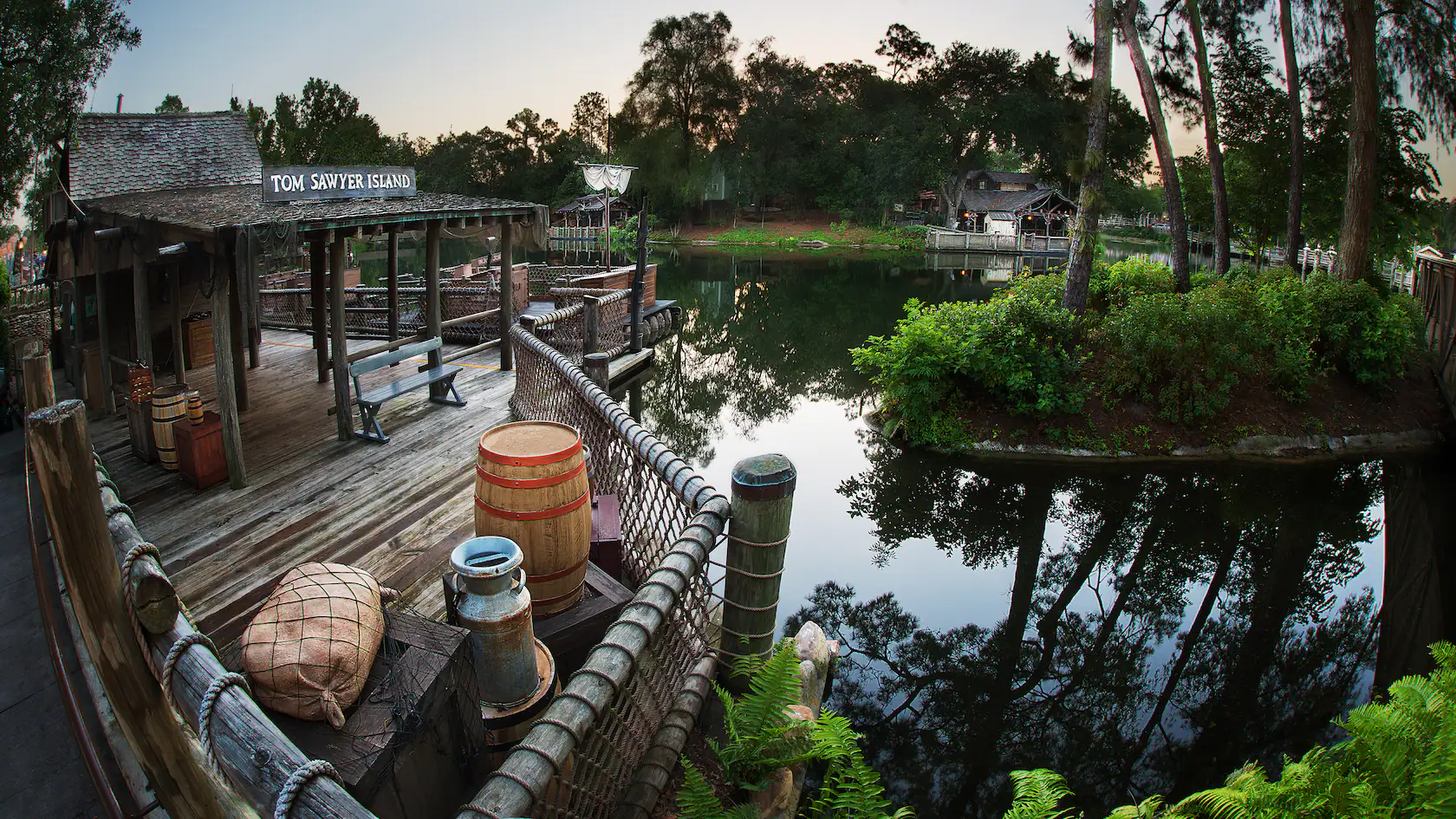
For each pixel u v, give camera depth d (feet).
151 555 6.50
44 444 5.31
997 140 224.74
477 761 8.95
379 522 19.11
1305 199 62.54
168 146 31.63
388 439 25.29
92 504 5.68
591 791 8.72
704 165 225.56
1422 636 20.80
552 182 251.39
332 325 24.44
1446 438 35.60
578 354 41.42
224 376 20.34
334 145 152.76
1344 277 44.04
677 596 10.14
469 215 29.81
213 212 22.00
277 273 47.83
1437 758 9.44
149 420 22.00
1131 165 194.59
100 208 24.04
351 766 6.93
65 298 29.91
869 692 17.92
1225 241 54.29
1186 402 34.42
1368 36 42.24
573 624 12.09
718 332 66.03
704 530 10.98
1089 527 27.76
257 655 7.34
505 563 9.61
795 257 164.14
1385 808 9.66
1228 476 32.01
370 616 8.12
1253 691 18.49
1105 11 36.04
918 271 131.23
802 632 16.97
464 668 8.56
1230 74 64.39
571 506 12.16
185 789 6.29
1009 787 14.99
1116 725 17.12
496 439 12.61
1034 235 185.88
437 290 29.76
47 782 7.70
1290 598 23.26
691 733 11.21
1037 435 34.55
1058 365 34.63
